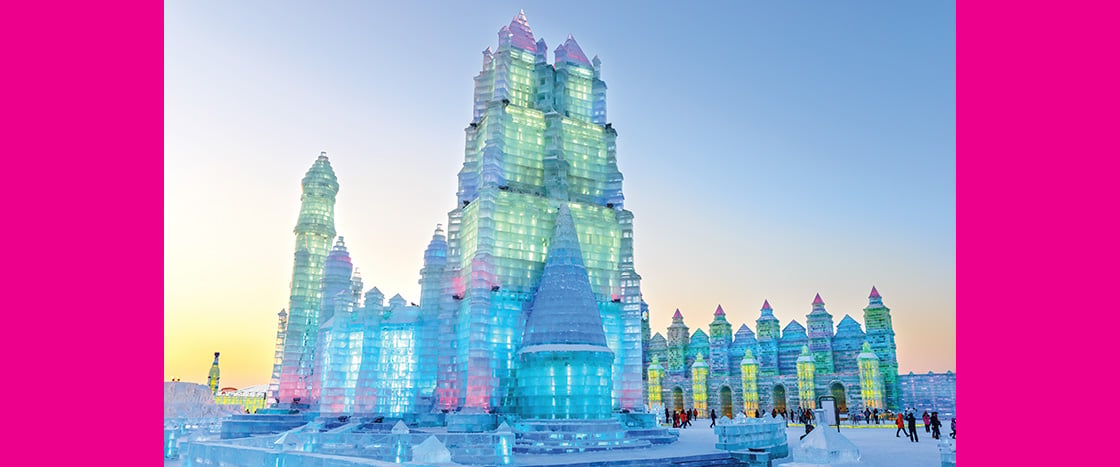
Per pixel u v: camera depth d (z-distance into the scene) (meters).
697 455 31.09
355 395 47.41
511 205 46.38
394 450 27.62
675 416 66.25
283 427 47.25
